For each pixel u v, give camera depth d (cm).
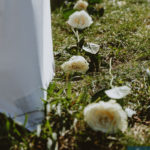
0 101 54
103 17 133
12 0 48
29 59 52
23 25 49
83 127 53
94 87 68
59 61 87
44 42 60
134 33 107
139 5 163
